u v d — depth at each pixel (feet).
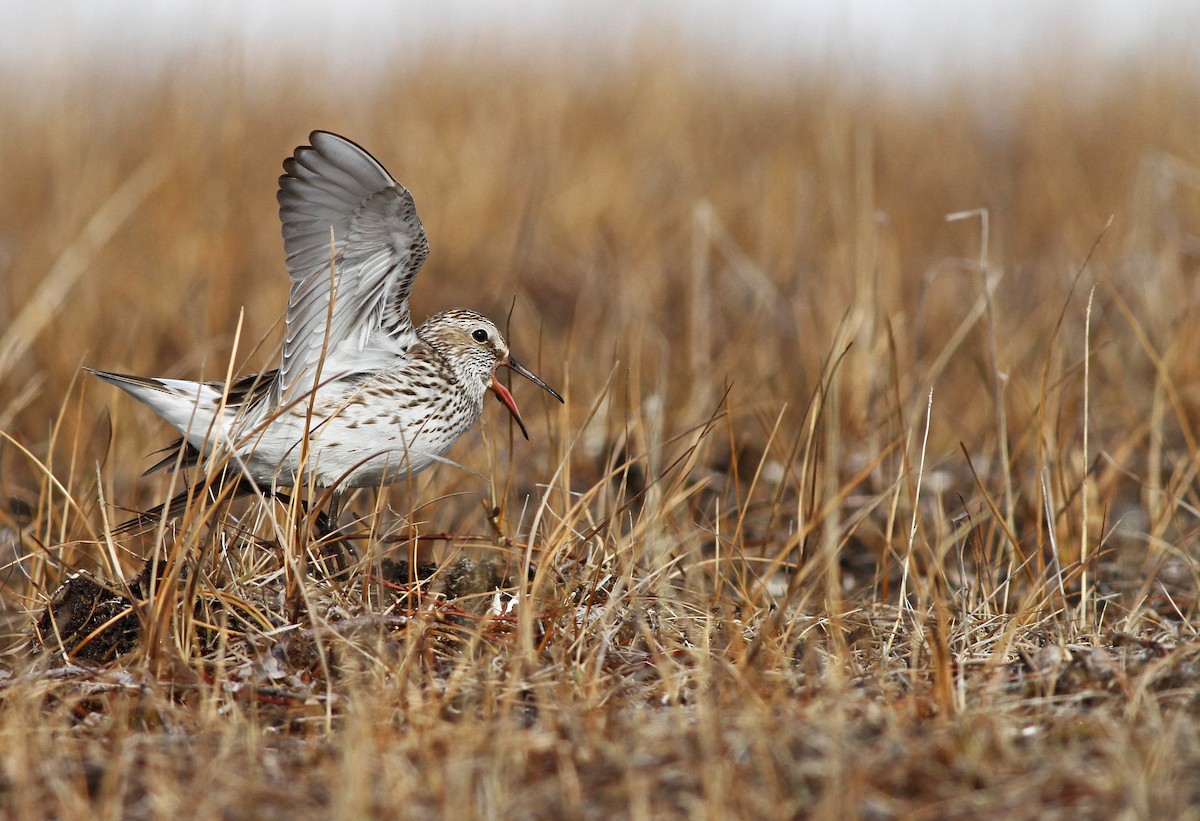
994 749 20.92
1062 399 41.65
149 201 64.18
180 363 47.14
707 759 20.68
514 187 69.10
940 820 19.07
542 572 27.50
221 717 23.93
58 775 21.25
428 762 20.86
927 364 51.52
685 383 48.21
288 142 72.49
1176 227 57.47
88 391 46.03
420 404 31.91
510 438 33.71
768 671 25.04
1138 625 29.07
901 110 85.35
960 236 69.82
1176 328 46.47
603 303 57.52
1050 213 69.92
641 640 27.71
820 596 31.78
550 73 80.79
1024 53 91.15
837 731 21.17
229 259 57.06
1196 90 81.15
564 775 20.42
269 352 47.32
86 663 26.58
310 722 23.90
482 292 58.70
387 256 30.48
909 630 29.19
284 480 31.73
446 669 26.18
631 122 78.18
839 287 53.16
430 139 72.49
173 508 30.78
